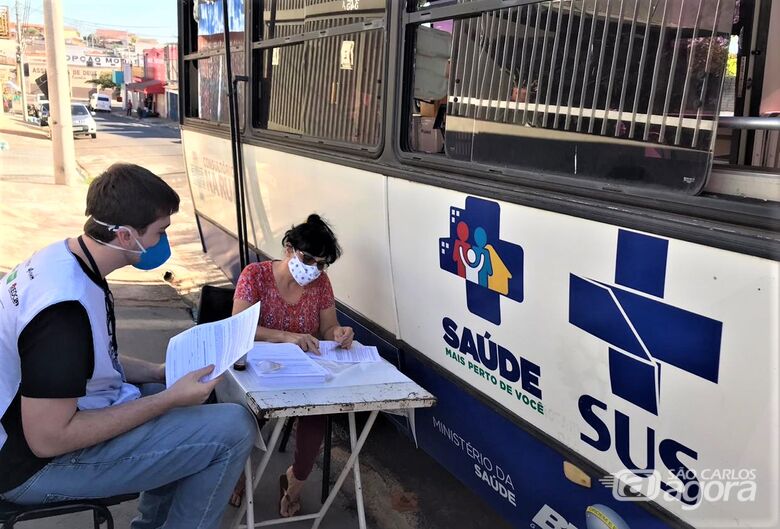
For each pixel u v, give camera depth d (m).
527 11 2.07
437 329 2.59
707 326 1.57
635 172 1.76
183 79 5.88
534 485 2.20
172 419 2.10
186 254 8.18
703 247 1.56
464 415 2.51
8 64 54.62
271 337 2.79
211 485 2.14
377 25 2.85
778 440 1.44
